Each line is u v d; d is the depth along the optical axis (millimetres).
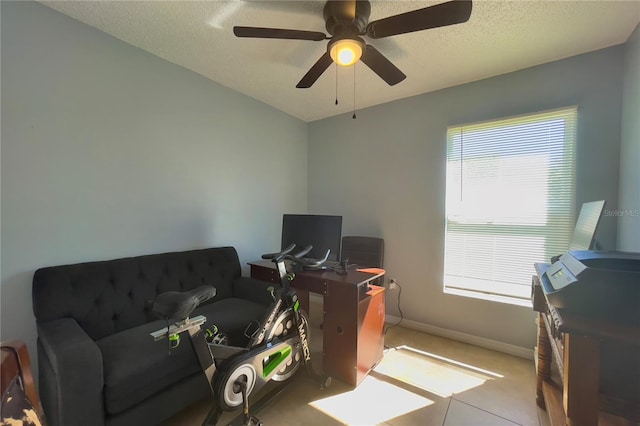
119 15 1687
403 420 1584
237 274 2553
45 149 1629
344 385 1905
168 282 2092
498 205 2396
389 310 2990
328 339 2002
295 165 3512
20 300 1552
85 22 1754
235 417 1587
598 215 1356
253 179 2975
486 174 2445
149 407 1383
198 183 2461
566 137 2102
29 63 1562
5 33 1485
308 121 3662
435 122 2699
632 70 1742
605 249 1949
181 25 1776
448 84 2553
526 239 2283
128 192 2004
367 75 2402
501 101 2355
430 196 2736
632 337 862
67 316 1580
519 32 1780
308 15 1661
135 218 2047
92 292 1694
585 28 1733
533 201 2244
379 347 2180
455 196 2611
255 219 3006
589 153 2012
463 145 2555
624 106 1854
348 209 3318
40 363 1467
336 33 1544
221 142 2639
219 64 2262
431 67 2236
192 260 2285
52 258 1664
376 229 3094
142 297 1920
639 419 969
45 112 1624
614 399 1004
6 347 887
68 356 1170
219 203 2643
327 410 1662
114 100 1915
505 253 2379
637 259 1007
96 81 1827
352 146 3285
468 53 2035
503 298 2400
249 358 1492
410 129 2852
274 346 1643
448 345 2482
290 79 2512
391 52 2025
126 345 1504
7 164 1505
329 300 1995
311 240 2445
